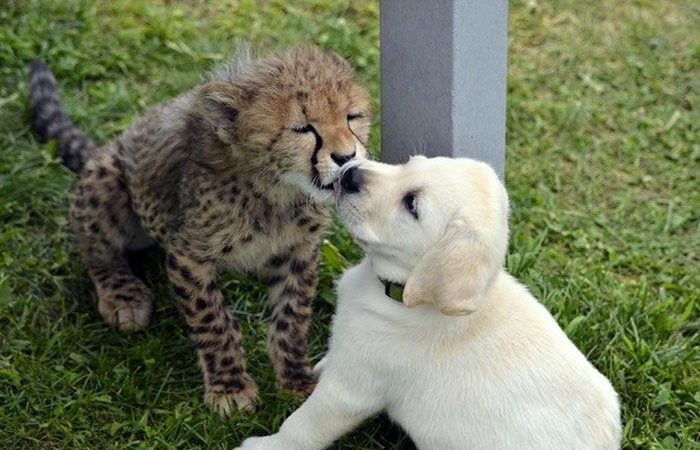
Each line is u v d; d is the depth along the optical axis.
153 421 1.91
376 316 1.79
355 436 1.89
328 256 2.06
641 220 2.22
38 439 1.88
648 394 1.94
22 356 1.94
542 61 2.50
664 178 2.30
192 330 1.91
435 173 1.75
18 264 2.06
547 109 2.39
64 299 2.04
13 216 2.13
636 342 1.98
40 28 2.41
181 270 1.89
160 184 1.93
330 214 1.93
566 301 2.04
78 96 2.32
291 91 1.81
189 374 1.96
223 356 1.92
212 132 1.85
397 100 1.94
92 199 2.01
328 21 2.51
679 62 2.52
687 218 2.22
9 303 2.01
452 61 1.88
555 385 1.76
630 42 2.55
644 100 2.43
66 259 2.08
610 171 2.30
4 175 2.16
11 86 2.31
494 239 1.72
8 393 1.92
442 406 1.77
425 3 1.88
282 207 1.88
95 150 2.10
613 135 2.37
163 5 2.53
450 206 1.73
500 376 1.76
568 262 2.12
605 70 2.49
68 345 1.98
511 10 2.59
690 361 1.98
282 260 1.93
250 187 1.86
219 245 1.88
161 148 1.92
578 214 2.22
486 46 1.90
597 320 2.02
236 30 2.47
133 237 2.06
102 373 1.94
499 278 1.81
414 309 1.78
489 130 1.95
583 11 2.60
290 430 1.82
